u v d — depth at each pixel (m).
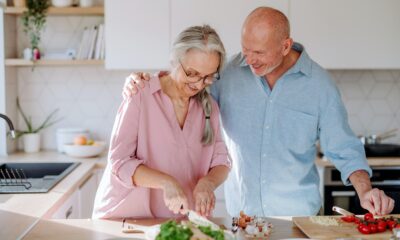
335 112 1.90
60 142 3.23
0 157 3.06
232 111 1.99
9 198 2.03
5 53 3.11
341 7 3.07
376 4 3.09
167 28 3.03
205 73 1.52
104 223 1.61
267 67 1.79
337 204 2.99
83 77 3.40
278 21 1.74
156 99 1.66
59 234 1.49
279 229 1.59
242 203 2.02
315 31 3.08
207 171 1.77
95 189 2.86
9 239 1.44
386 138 3.55
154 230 1.37
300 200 1.97
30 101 3.38
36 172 2.88
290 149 1.95
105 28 3.03
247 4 3.03
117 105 3.43
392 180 3.02
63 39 3.33
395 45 3.12
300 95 1.93
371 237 1.49
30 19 3.26
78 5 3.25
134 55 3.04
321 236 1.48
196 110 1.71
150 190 1.68
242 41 1.78
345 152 1.85
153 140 1.66
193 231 1.30
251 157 1.97
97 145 3.06
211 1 3.02
